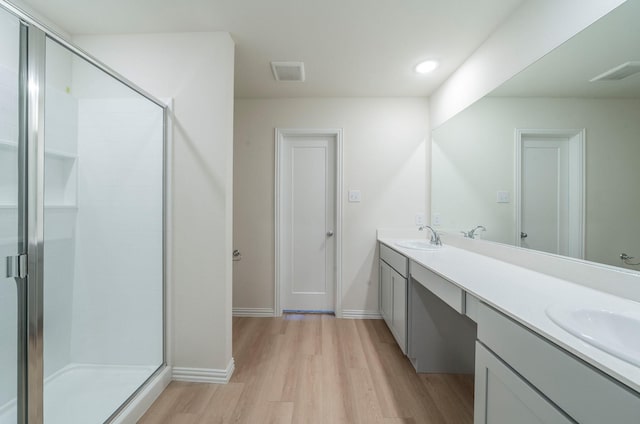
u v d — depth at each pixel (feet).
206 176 5.89
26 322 3.89
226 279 5.88
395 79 8.03
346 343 7.55
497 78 5.74
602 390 1.95
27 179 3.89
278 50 6.61
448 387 5.70
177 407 5.09
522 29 5.02
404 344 6.53
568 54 4.13
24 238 3.89
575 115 4.02
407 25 5.70
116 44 6.02
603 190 3.70
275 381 5.86
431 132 9.05
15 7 3.50
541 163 4.64
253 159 9.37
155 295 5.84
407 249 7.05
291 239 9.70
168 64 5.96
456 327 6.22
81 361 5.32
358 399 5.31
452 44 6.33
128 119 5.68
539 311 2.91
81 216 5.37
